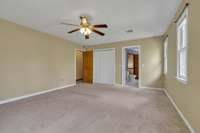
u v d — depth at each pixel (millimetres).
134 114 2926
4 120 2635
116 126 2383
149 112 3039
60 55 5848
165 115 2867
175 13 3305
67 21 4004
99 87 6055
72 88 5836
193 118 2109
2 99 3752
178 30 3113
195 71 2021
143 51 5789
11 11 3418
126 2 2924
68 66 6316
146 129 2271
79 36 5656
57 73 5688
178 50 3133
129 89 5590
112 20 3855
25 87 4379
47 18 3820
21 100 4008
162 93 4871
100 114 2928
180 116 2807
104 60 6949
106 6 3104
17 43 4148
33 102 3801
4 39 3807
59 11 3404
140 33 5141
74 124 2461
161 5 2990
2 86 3760
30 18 3812
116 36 5594
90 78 7355
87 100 3998
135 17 3645
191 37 2184
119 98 4215
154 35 5410
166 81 4832
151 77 5629
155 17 3621
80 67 8648
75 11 3385
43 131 2217
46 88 5152
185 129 2262
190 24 2221
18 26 4180
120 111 3105
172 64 3770
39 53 4883
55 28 4645
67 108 3303
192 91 2148
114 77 6660
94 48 7227
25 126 2393
